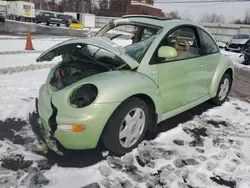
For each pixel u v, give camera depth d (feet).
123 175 7.84
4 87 15.57
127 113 8.32
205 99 13.12
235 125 12.16
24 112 12.12
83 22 126.21
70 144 7.77
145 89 8.65
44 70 21.04
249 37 54.19
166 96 9.96
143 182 7.59
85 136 7.64
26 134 10.09
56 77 9.38
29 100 13.66
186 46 10.98
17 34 52.24
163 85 9.69
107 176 7.75
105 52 10.08
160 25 10.36
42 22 104.58
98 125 7.64
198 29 12.03
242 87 20.47
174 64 10.07
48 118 7.91
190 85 11.27
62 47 9.87
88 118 7.46
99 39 9.36
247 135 11.10
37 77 18.65
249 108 14.82
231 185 7.68
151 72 9.16
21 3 107.04
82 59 10.05
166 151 9.33
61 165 8.14
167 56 9.16
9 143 9.35
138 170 8.13
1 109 12.23
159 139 10.20
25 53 28.14
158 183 7.59
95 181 7.49
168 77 9.85
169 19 11.22
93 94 7.72
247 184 7.75
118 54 8.59
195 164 8.66
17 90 15.19
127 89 8.07
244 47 41.68
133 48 9.71
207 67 12.44
